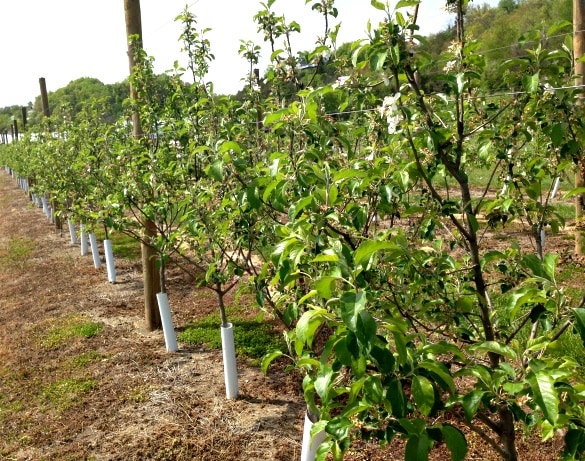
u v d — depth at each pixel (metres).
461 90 1.88
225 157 2.54
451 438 1.38
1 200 21.81
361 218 2.09
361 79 2.82
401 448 3.32
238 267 3.68
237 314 6.14
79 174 8.15
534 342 1.73
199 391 4.43
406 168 2.00
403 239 1.85
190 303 6.75
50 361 5.32
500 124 2.49
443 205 2.11
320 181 2.14
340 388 1.68
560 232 7.70
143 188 4.96
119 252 10.25
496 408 1.67
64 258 10.00
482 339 2.17
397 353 1.48
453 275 2.37
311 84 3.78
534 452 3.11
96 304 7.07
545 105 2.20
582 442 1.44
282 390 4.33
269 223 3.10
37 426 4.11
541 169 2.50
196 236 3.81
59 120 12.05
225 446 3.60
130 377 4.77
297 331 1.38
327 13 3.36
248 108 4.07
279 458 3.43
